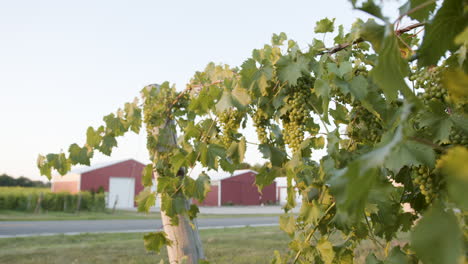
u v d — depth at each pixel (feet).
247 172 138.41
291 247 7.52
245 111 8.54
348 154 6.90
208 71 11.27
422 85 4.62
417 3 3.02
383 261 5.89
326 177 6.63
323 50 7.55
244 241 32.71
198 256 10.85
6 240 35.37
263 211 100.01
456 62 3.86
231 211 99.76
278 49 8.01
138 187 118.21
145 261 23.81
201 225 55.11
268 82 7.75
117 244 31.94
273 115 7.88
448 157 1.10
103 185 112.16
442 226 1.56
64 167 12.41
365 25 2.97
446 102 4.39
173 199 9.67
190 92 11.96
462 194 1.03
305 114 7.14
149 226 53.57
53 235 39.60
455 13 2.53
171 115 12.19
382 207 6.19
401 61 2.10
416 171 4.74
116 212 89.61
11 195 82.58
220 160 8.92
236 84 8.29
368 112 7.06
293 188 7.29
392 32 2.00
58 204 85.87
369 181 1.40
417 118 4.78
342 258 7.50
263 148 8.28
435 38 2.72
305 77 7.45
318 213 6.81
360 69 6.60
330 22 8.68
